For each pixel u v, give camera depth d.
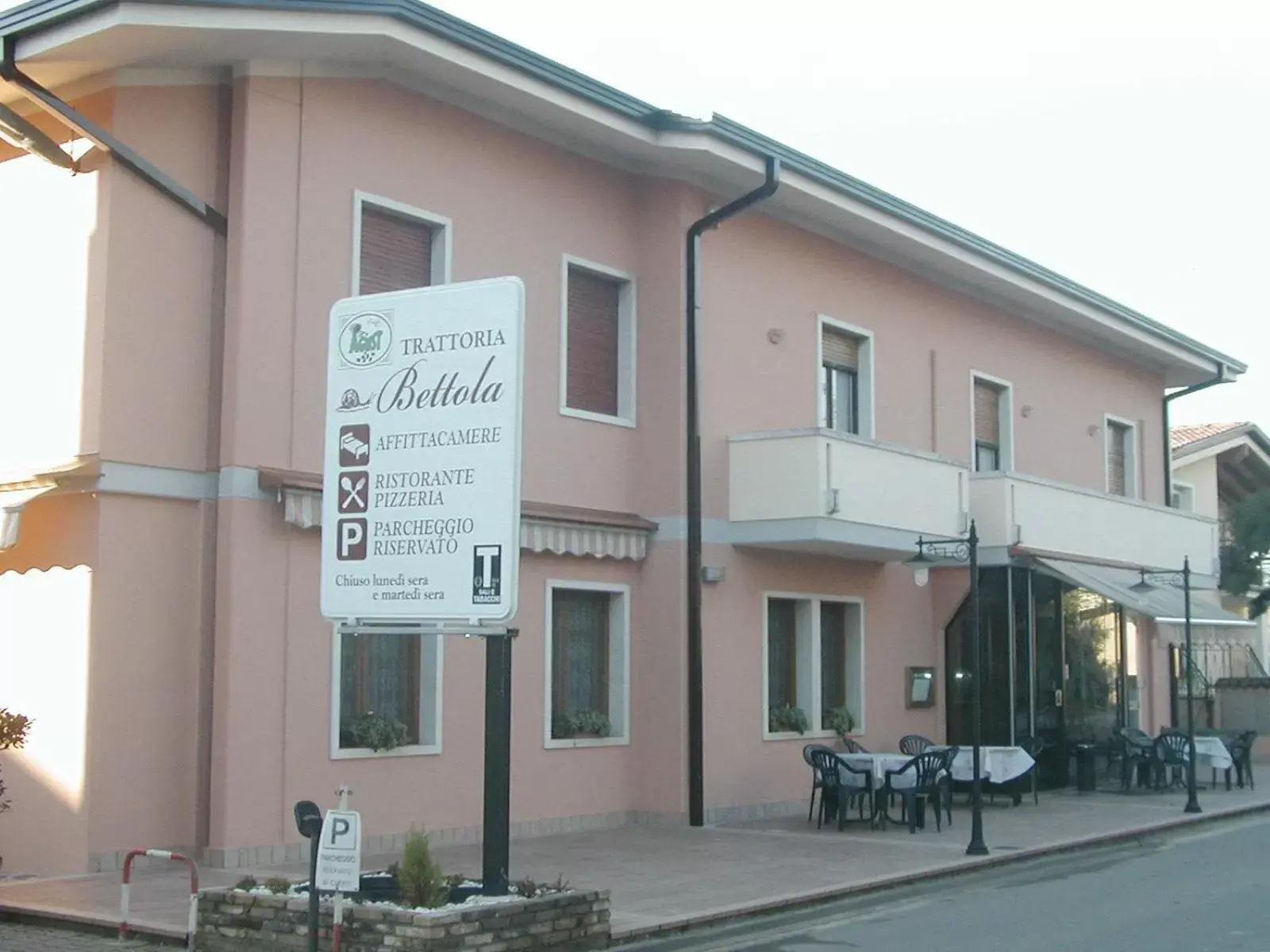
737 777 17.78
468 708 15.45
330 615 10.51
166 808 13.25
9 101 13.91
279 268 14.02
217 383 13.85
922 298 21.94
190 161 13.85
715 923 11.30
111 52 13.30
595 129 16.59
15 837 13.26
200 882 12.29
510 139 16.34
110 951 10.09
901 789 16.67
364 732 14.41
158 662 13.31
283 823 13.60
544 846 15.30
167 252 13.62
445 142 15.62
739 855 14.66
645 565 17.58
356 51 14.12
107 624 13.00
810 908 12.17
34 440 13.57
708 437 17.80
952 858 14.54
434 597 10.12
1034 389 24.56
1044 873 14.25
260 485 13.59
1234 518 31.44
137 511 13.28
